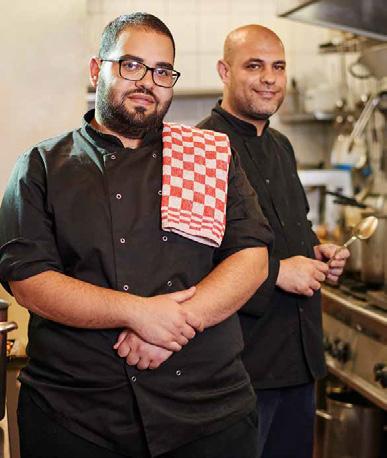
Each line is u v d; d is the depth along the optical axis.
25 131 2.55
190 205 1.70
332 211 3.60
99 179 1.68
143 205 1.67
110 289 1.62
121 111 1.68
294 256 2.22
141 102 1.67
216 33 4.05
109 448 1.64
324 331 2.82
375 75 3.20
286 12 2.73
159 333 1.59
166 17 4.01
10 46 2.53
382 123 3.40
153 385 1.64
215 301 1.67
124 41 1.67
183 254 1.69
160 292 1.66
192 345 1.68
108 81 1.68
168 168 1.71
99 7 3.94
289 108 4.09
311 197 3.88
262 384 2.18
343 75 3.79
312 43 4.03
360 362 2.52
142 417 1.62
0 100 2.53
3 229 1.68
